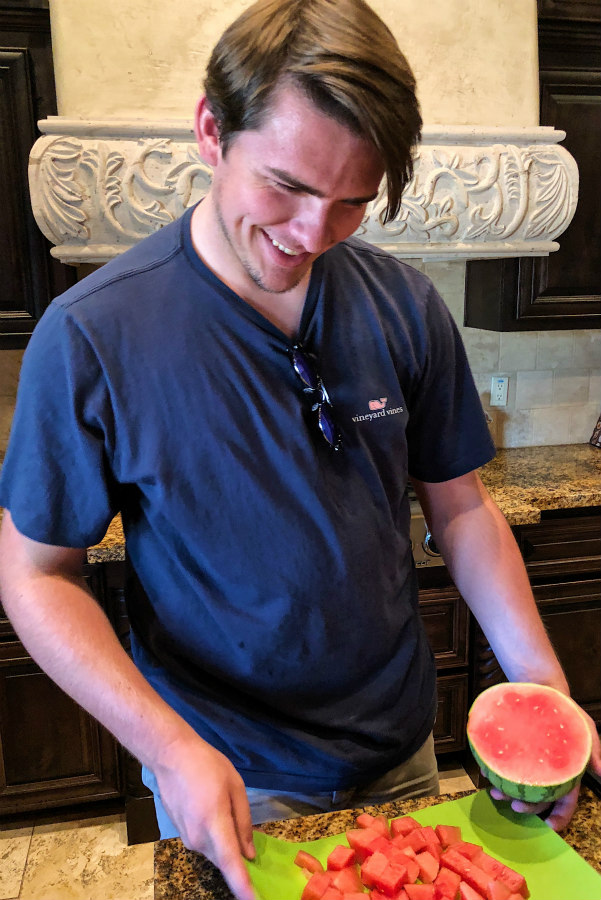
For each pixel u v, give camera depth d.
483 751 0.81
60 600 0.87
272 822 0.80
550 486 2.15
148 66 1.81
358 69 0.61
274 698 0.92
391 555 0.96
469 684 2.13
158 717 0.79
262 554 0.87
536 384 2.61
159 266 0.87
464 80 1.99
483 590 1.02
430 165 1.97
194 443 0.85
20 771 2.00
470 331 2.51
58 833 2.06
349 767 0.93
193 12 1.81
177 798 0.74
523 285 2.19
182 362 0.84
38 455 0.84
